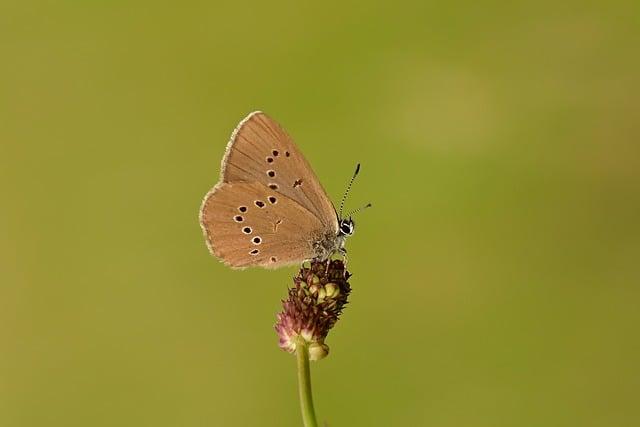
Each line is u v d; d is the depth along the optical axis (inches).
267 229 12.5
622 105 21.4
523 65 22.5
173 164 21.1
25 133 22.1
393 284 18.8
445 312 18.3
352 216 20.1
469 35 23.2
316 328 12.2
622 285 18.6
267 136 12.4
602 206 20.0
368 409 17.0
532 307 18.3
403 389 17.1
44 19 24.2
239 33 23.5
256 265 12.6
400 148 21.0
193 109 22.2
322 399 17.1
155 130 21.9
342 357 17.6
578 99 21.7
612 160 20.6
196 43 23.5
